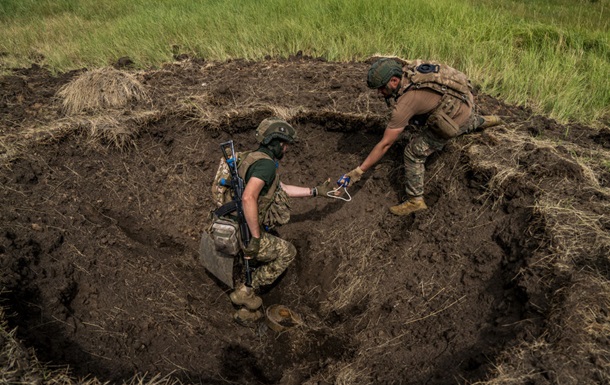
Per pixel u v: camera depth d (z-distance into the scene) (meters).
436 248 3.59
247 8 7.11
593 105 4.85
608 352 2.29
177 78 5.25
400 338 3.12
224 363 3.16
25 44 6.86
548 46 5.93
